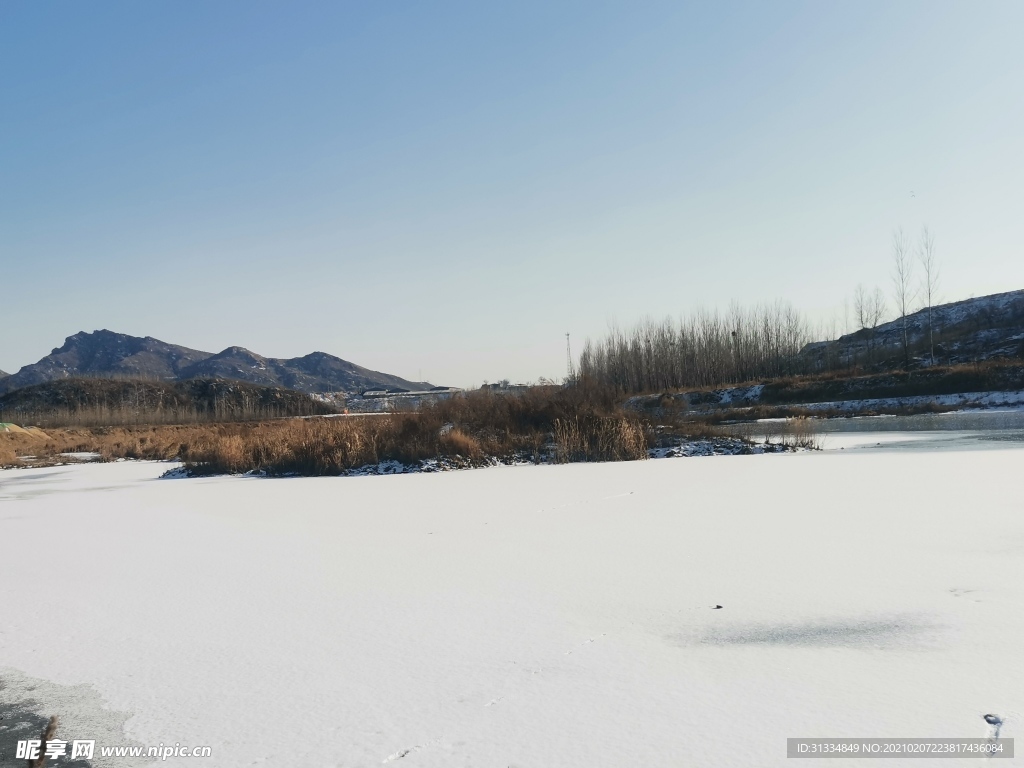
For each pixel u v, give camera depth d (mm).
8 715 3818
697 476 13328
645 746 3135
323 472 17875
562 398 22109
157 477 19344
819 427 28703
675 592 5500
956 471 12406
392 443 18953
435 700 3721
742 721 3338
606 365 65375
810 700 3539
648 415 23141
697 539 7414
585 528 8328
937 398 39406
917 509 8727
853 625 4609
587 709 3537
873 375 45125
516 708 3584
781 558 6441
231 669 4305
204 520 10305
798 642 4359
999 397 37125
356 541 8148
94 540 8953
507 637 4648
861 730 3203
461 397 23031
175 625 5219
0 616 5637
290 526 9430
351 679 4055
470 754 3131
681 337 65000
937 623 4582
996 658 3973
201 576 6711
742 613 4938
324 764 3113
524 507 10227
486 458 18562
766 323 64312
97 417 75750
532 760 3053
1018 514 8211
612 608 5168
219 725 3564
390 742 3283
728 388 50656
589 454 18531
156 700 3916
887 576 5719
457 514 9852
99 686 4156
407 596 5703
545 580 6016
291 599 5770
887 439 21203
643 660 4160
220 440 21391
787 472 13430
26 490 16641
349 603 5582
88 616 5547
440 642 4598
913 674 3807
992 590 5246
